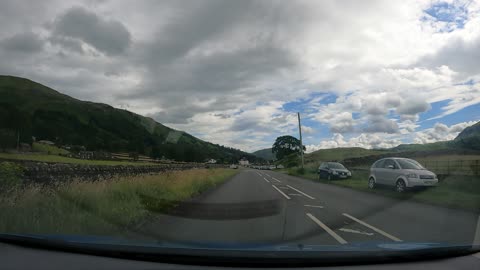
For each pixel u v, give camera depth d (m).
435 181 16.14
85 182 10.62
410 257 4.07
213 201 13.27
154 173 20.27
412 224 8.79
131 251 3.97
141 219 8.93
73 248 4.21
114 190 10.98
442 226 8.55
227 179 31.45
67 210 7.76
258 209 11.08
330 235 7.35
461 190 16.84
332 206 12.13
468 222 9.11
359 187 20.16
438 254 4.22
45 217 6.96
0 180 7.98
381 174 18.23
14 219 6.50
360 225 8.57
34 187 8.46
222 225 8.35
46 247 4.38
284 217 9.62
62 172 11.66
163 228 7.95
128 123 155.88
